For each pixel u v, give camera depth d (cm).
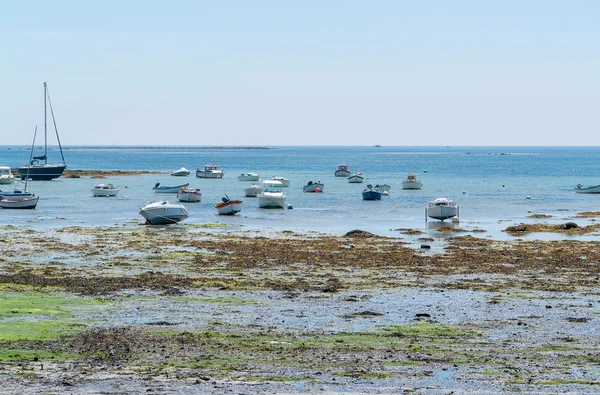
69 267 4281
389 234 6122
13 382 2112
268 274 4094
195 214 7962
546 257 4684
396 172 19450
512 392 2078
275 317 3030
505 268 4291
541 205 9188
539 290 3653
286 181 12762
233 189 12275
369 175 17775
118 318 2978
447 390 2091
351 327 2855
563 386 2131
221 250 5003
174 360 2366
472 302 3369
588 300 3419
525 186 13088
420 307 3253
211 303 3306
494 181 14762
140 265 4375
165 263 4447
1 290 3506
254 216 7750
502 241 5553
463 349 2538
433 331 2794
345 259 4606
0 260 4512
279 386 2111
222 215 7856
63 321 2894
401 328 2842
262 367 2302
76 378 2159
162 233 6050
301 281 3875
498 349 2542
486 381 2175
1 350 2441
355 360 2384
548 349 2542
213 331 2767
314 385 2123
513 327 2872
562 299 3441
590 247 5144
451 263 4462
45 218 7388
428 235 6069
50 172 13638
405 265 4397
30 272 4069
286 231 6244
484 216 7850
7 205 8331
